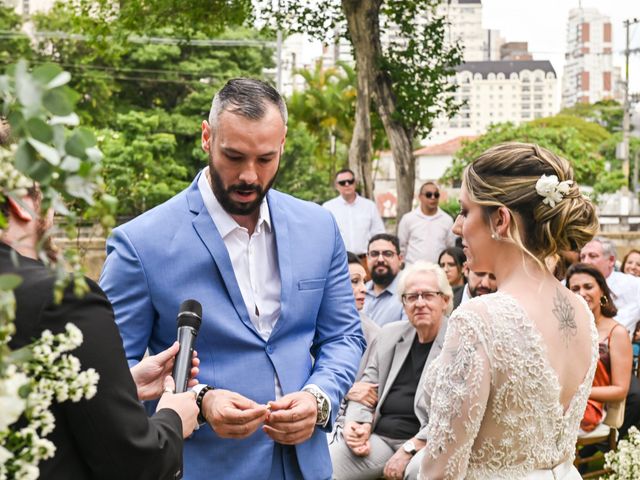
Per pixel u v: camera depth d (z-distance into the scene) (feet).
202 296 9.63
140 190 91.20
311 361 10.30
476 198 7.95
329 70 133.39
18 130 4.22
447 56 52.42
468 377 7.59
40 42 108.37
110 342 6.16
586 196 7.96
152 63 121.19
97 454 6.11
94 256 43.27
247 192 9.39
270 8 55.72
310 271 10.09
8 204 5.82
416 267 18.21
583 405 8.10
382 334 18.94
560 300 7.99
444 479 7.70
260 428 9.78
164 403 7.46
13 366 4.31
